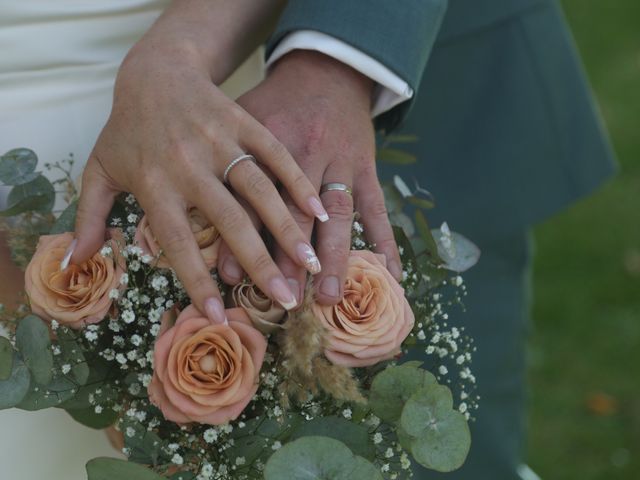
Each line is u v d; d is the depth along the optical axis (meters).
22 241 0.69
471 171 1.09
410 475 0.66
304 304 0.61
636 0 2.45
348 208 0.66
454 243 0.71
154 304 0.65
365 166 0.70
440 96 1.05
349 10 0.71
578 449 1.33
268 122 0.69
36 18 0.73
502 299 1.14
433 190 1.09
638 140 1.92
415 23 0.73
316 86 0.71
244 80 0.85
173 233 0.63
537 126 1.07
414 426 0.59
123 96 0.68
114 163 0.66
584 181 1.09
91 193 0.67
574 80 1.07
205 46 0.71
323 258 0.63
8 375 0.62
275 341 0.62
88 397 0.65
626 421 1.37
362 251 0.65
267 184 0.64
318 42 0.71
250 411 0.64
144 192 0.65
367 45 0.71
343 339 0.60
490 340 1.15
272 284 0.61
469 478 1.17
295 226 0.63
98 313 0.62
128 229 0.67
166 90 0.67
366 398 0.63
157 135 0.65
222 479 0.62
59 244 0.65
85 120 0.77
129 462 0.59
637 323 1.52
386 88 0.73
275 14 0.77
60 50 0.75
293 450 0.57
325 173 0.68
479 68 1.05
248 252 0.62
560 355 1.47
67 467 0.80
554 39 1.05
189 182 0.64
